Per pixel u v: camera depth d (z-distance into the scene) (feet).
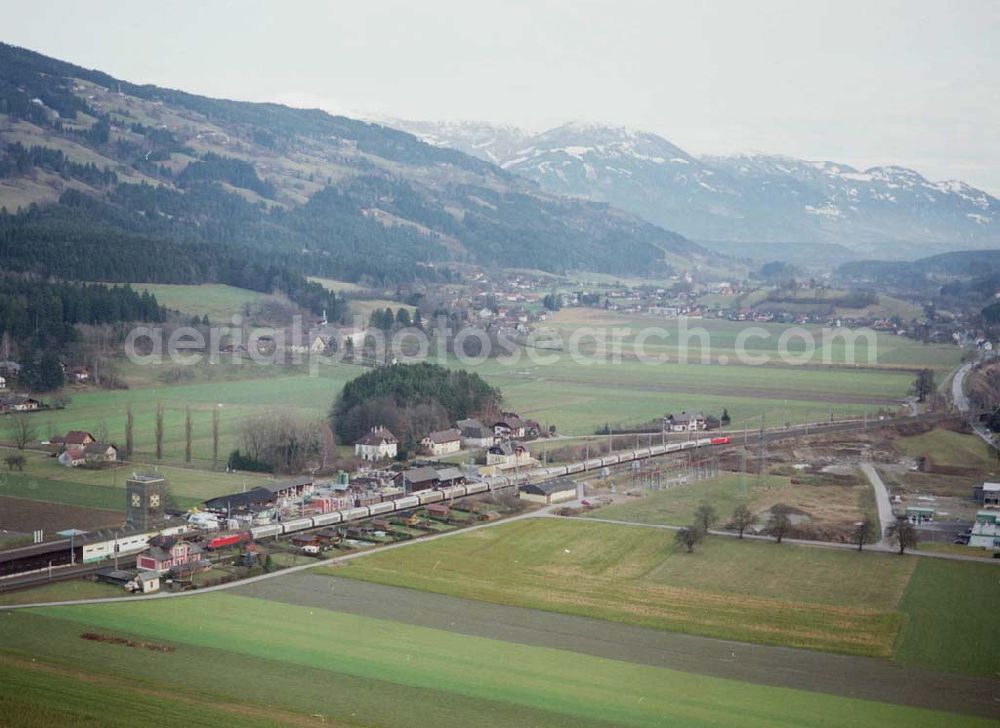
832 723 367.25
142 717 351.67
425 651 428.15
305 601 490.49
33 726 339.36
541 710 371.56
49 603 474.90
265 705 367.04
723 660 427.74
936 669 421.18
